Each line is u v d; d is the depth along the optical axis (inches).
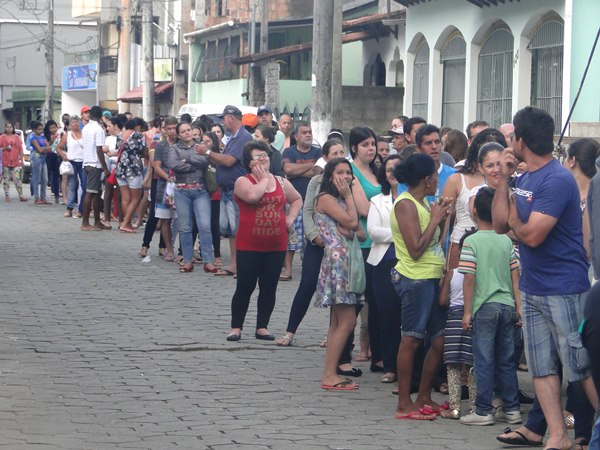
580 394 402.3
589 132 967.0
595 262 396.8
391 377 524.4
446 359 456.1
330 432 432.8
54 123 1494.8
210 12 2497.5
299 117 2042.3
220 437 421.1
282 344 595.2
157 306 701.9
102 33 3159.5
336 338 506.9
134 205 1119.0
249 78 2078.0
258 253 598.5
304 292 593.9
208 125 976.3
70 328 625.9
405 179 462.6
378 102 1574.8
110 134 1167.0
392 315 514.0
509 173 406.6
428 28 1477.6
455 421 456.8
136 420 443.2
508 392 453.1
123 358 554.6
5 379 505.4
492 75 1321.4
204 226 843.4
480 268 442.6
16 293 742.5
